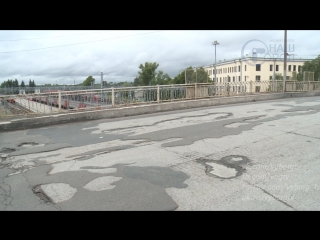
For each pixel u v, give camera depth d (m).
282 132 6.77
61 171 4.56
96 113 10.44
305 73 21.44
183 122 8.80
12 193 3.74
